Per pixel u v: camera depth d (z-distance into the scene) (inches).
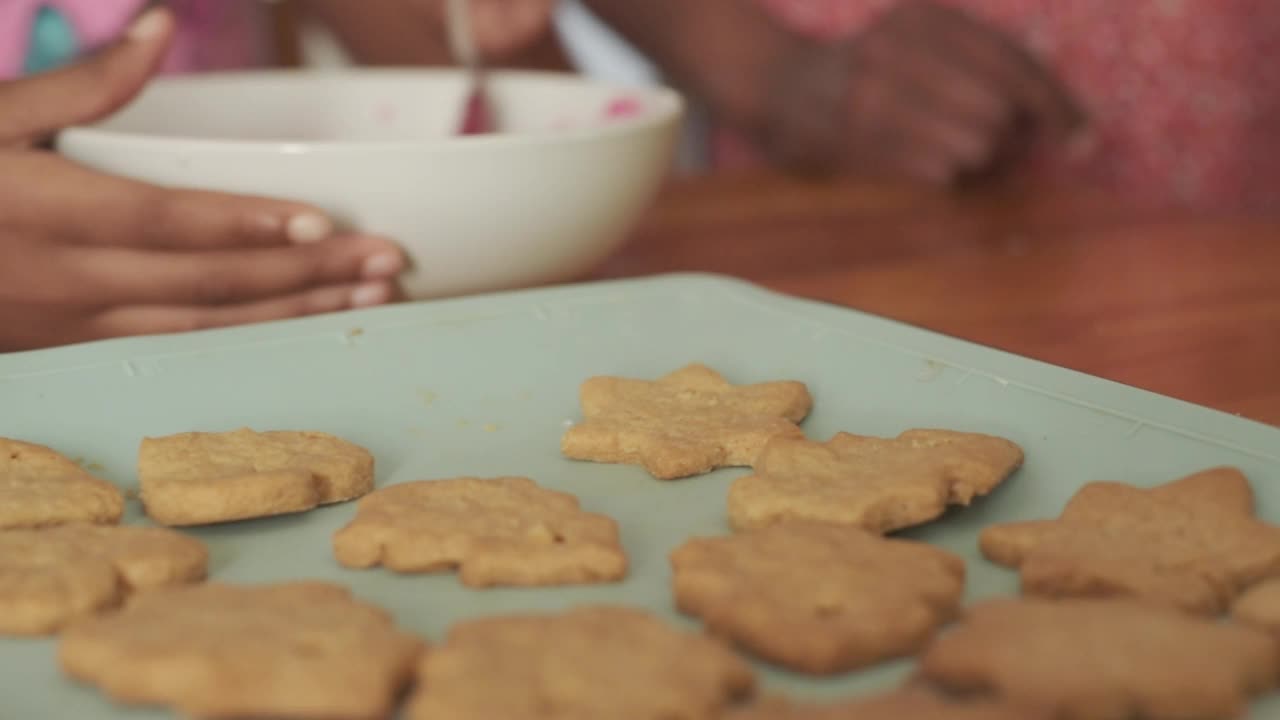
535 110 35.0
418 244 28.9
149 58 29.4
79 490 21.9
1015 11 55.1
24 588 19.7
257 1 50.8
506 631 19.0
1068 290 33.2
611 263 35.7
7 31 39.4
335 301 28.9
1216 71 49.8
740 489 21.9
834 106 49.0
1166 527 20.7
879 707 17.6
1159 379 28.0
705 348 26.2
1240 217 41.3
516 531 21.1
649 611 20.1
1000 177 48.0
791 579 19.8
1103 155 53.1
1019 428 23.2
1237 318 31.2
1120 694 17.8
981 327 30.7
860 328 25.9
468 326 26.3
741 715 17.7
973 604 20.1
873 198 44.2
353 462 22.7
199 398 24.3
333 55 55.0
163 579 20.5
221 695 18.0
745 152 56.8
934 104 47.1
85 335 29.1
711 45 53.2
